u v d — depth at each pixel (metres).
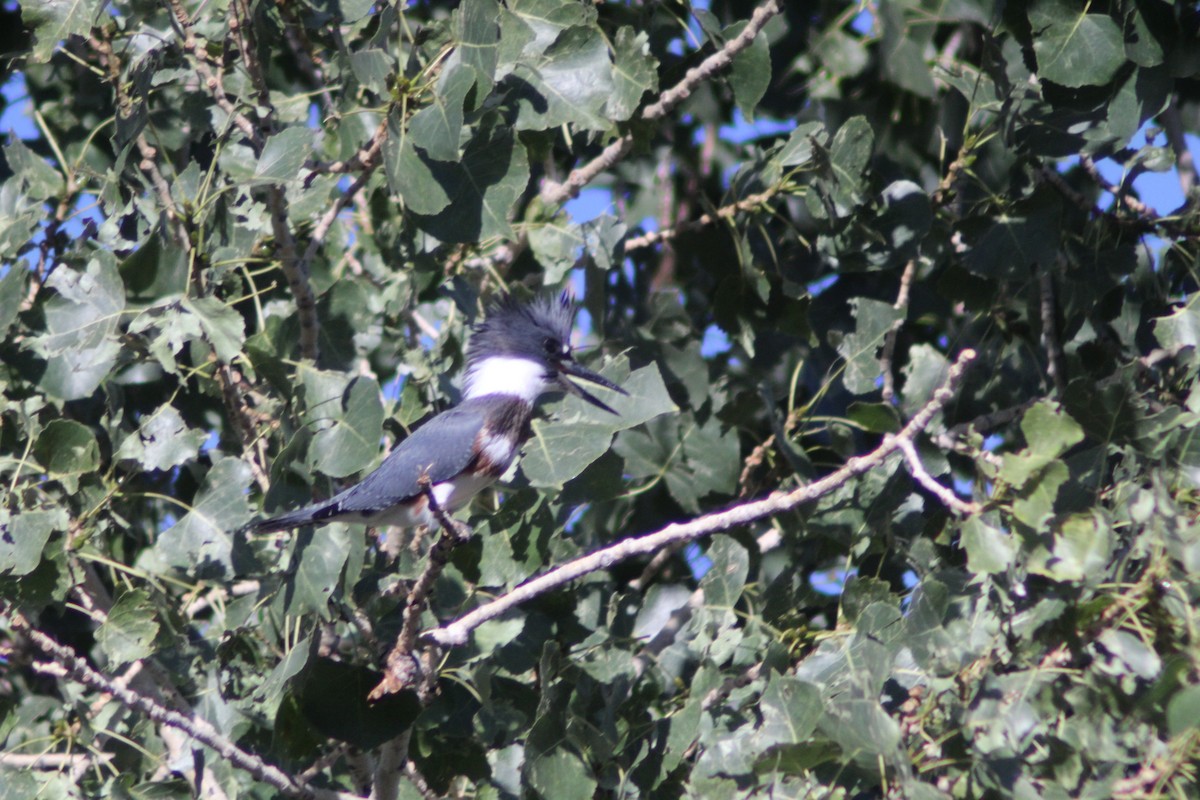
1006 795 7.02
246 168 10.46
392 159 9.20
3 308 9.49
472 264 11.90
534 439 9.97
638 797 8.88
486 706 9.64
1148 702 7.18
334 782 10.19
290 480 9.30
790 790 7.61
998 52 10.49
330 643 10.21
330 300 11.10
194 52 9.76
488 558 9.75
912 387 10.94
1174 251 10.88
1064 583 7.48
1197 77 11.73
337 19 10.41
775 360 12.71
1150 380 9.98
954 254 11.99
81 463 9.23
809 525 10.34
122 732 9.98
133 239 10.19
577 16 10.22
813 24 12.78
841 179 10.91
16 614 8.21
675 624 10.34
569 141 12.05
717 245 12.58
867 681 7.46
